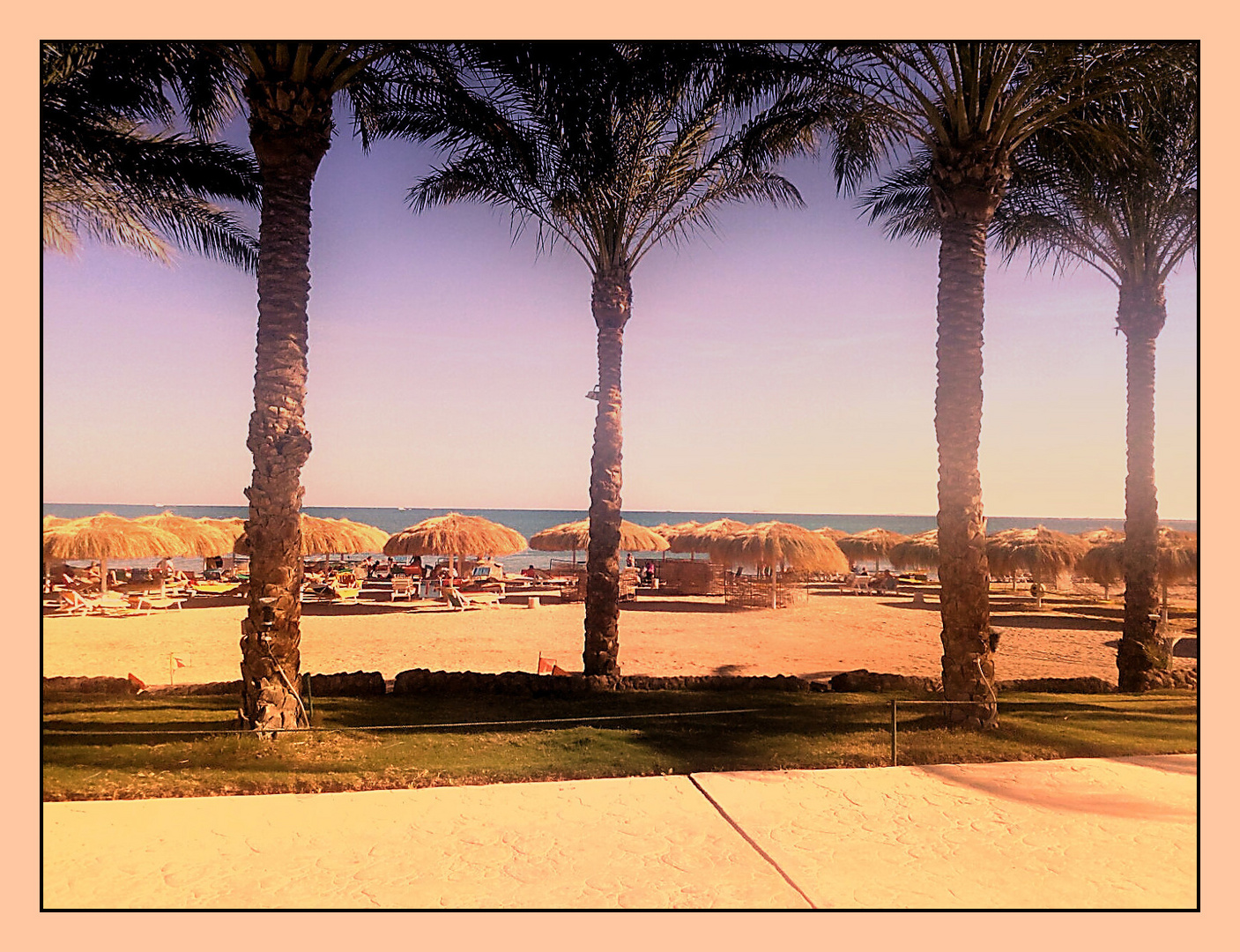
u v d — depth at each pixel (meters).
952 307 8.46
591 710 8.86
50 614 19.67
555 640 16.59
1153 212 10.94
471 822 5.30
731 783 6.15
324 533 26.41
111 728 7.29
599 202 10.66
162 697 9.11
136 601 21.25
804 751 7.03
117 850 4.74
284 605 7.37
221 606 21.83
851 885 4.44
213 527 26.95
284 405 7.41
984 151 8.38
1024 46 8.09
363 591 25.72
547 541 28.92
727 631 18.31
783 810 5.59
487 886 4.36
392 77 9.42
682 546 28.69
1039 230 11.98
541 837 5.05
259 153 7.54
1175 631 19.41
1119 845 5.03
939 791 6.03
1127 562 11.50
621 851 4.86
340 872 4.52
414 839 4.99
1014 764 6.77
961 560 8.25
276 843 4.90
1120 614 23.38
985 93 8.50
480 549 25.06
